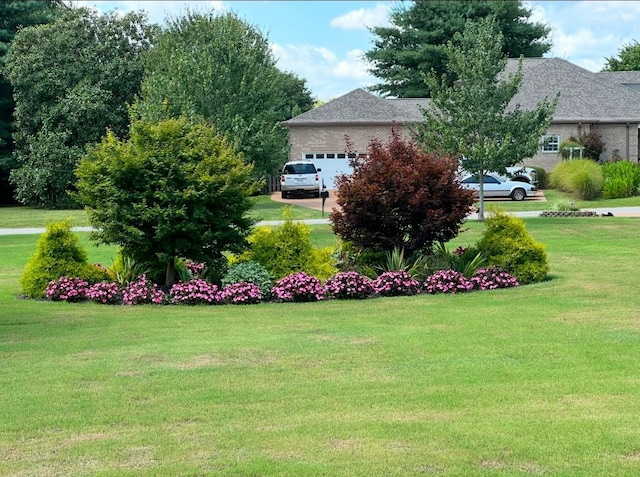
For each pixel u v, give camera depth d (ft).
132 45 134.41
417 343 26.55
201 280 38.40
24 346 27.35
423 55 180.24
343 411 18.99
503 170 84.07
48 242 40.34
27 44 130.00
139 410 19.43
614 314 31.60
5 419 18.89
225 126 98.53
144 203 37.83
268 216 96.63
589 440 16.55
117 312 35.01
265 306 36.24
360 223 41.06
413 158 41.83
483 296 37.42
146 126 39.34
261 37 111.65
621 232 69.82
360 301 37.06
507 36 185.16
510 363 23.48
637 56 224.12
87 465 15.78
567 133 140.05
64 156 123.03
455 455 15.84
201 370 23.35
